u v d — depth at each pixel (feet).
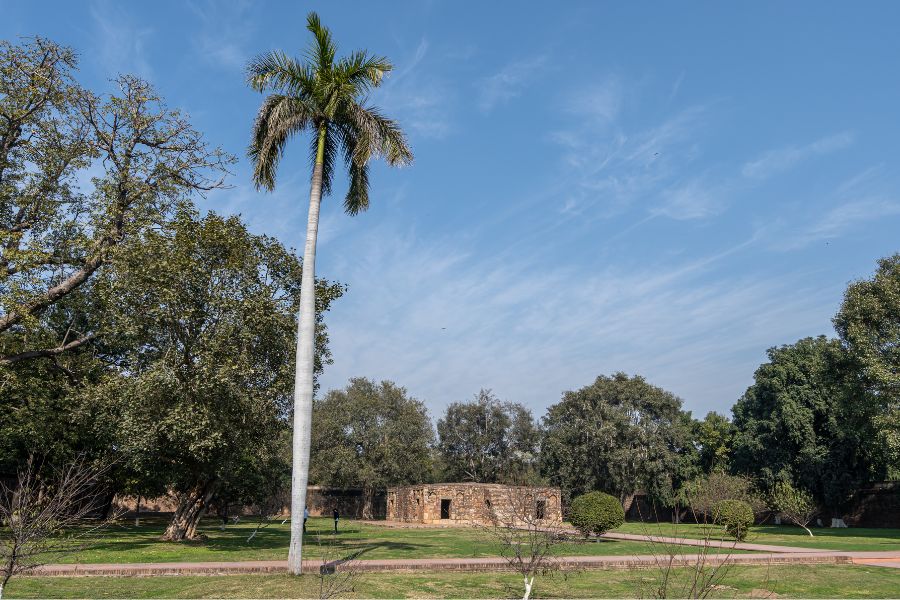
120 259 64.49
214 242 68.03
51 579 43.93
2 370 66.49
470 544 74.90
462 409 210.18
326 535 93.25
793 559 59.62
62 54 67.21
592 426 170.40
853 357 104.06
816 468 134.10
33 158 68.03
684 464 169.78
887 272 105.50
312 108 59.11
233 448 71.97
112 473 94.94
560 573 52.19
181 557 57.93
